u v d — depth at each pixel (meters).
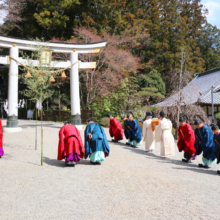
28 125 16.45
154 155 8.06
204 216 3.42
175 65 31.17
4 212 3.41
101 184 4.74
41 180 4.91
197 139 6.81
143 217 3.35
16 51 12.88
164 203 3.86
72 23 26.03
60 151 5.97
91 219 3.26
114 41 23.09
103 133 6.46
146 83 27.06
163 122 7.55
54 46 13.82
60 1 23.97
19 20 24.33
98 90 22.11
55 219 3.23
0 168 5.73
